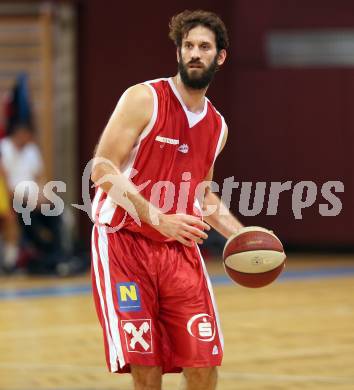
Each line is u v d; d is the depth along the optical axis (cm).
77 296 1859
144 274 746
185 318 740
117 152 734
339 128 2620
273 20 2645
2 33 2588
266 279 770
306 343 1284
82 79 2609
